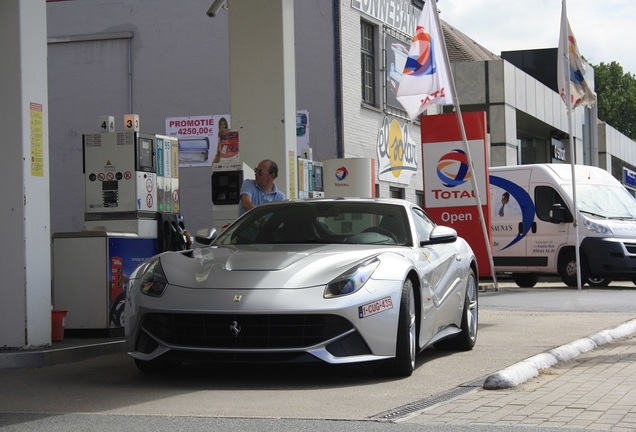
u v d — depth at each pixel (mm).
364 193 22281
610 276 22078
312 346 7672
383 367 8305
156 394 7551
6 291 9766
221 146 14461
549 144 46812
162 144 12664
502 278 28797
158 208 12531
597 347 10617
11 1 9750
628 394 7297
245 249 8773
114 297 11422
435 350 10469
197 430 6000
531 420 6219
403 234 9258
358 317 7781
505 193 23766
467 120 20094
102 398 7391
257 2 15188
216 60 26922
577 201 22797
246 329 7707
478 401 7031
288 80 15258
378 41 28188
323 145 25844
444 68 19781
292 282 7848
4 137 9766
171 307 7836
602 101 106500
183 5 27125
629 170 67500
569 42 21750
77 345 10242
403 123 30094
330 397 7359
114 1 27609
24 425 6258
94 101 27781
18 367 9359
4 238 9766
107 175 12117
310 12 25922
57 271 11414
